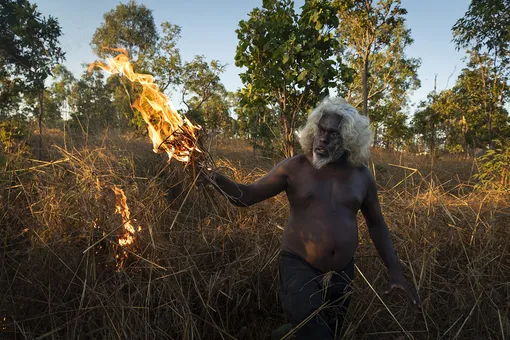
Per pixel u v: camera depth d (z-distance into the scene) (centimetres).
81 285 227
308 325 186
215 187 216
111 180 286
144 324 219
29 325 220
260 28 618
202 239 283
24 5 528
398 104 1855
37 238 243
